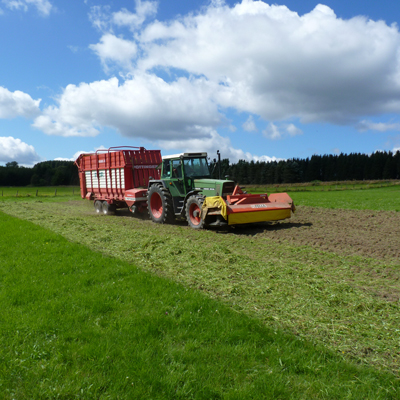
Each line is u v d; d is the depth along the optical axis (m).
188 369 2.83
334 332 3.52
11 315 3.87
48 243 7.85
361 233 9.23
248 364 2.91
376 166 98.69
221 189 10.31
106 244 8.08
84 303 4.18
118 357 3.00
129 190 13.60
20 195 34.91
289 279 5.25
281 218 10.34
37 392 2.57
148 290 4.70
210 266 6.03
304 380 2.71
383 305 4.18
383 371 2.85
